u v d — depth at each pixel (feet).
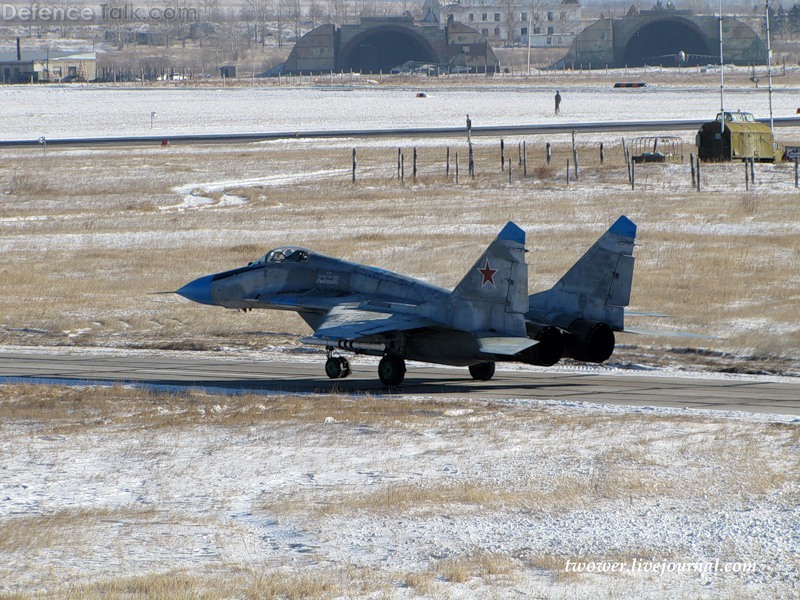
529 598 109.70
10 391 265.54
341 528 137.59
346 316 269.03
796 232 538.06
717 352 311.27
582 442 189.57
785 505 144.15
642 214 622.95
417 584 113.29
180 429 212.64
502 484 160.15
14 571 119.96
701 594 110.83
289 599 109.09
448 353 266.77
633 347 323.78
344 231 607.37
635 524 137.28
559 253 502.38
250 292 307.78
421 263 482.69
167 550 128.77
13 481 171.01
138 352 346.13
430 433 202.69
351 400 247.09
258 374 300.81
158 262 520.01
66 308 414.82
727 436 191.62
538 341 249.55
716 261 457.27
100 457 188.55
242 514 146.92
